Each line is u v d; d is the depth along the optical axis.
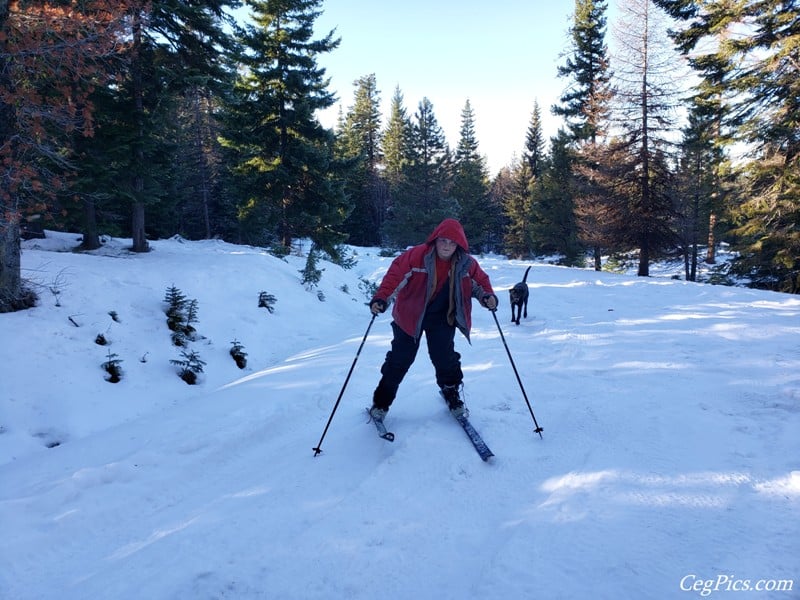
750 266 18.75
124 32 6.29
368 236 50.81
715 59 16.03
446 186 46.50
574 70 28.59
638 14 20.02
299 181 20.06
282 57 18.84
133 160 12.66
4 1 5.45
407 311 3.34
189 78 12.33
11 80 5.79
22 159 6.27
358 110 54.59
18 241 7.21
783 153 16.02
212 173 34.91
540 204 32.09
